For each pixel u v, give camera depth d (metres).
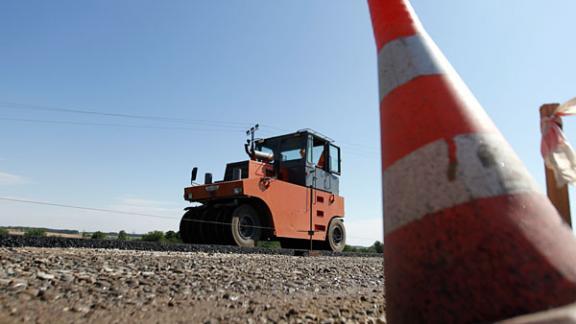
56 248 5.60
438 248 1.24
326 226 11.18
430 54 1.61
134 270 3.70
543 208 1.24
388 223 1.45
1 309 1.97
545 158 2.21
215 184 9.41
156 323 1.94
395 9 1.79
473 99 1.54
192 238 10.40
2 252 4.32
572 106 2.18
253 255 6.86
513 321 0.96
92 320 1.90
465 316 1.13
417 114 1.47
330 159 11.67
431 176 1.33
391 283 1.39
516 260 1.12
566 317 0.88
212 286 3.11
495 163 1.29
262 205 9.68
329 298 2.97
